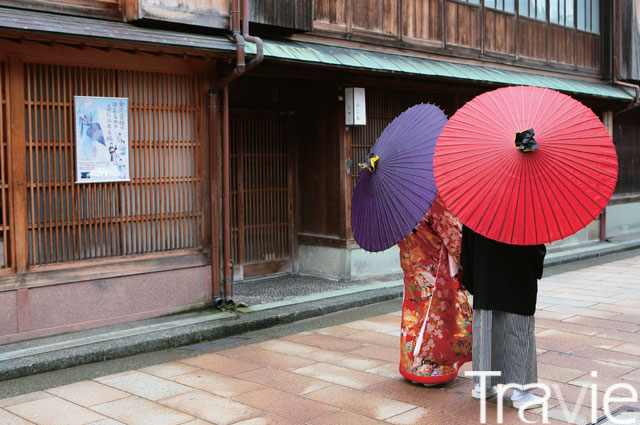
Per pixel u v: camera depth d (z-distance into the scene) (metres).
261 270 9.73
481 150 3.99
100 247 6.64
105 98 6.57
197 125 7.37
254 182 9.59
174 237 7.22
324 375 5.42
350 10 9.16
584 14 14.03
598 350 6.01
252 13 7.60
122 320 6.75
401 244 4.89
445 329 4.82
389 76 8.91
